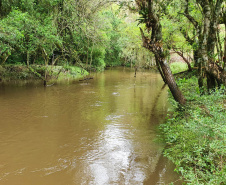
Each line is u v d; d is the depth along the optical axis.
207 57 7.96
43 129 7.62
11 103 11.01
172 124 7.58
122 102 11.75
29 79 18.52
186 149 5.34
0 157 5.63
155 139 6.75
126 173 4.94
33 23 14.52
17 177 4.77
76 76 21.47
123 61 39.91
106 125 8.10
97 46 25.16
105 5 14.80
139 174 4.88
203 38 7.95
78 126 7.97
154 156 5.69
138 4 7.53
